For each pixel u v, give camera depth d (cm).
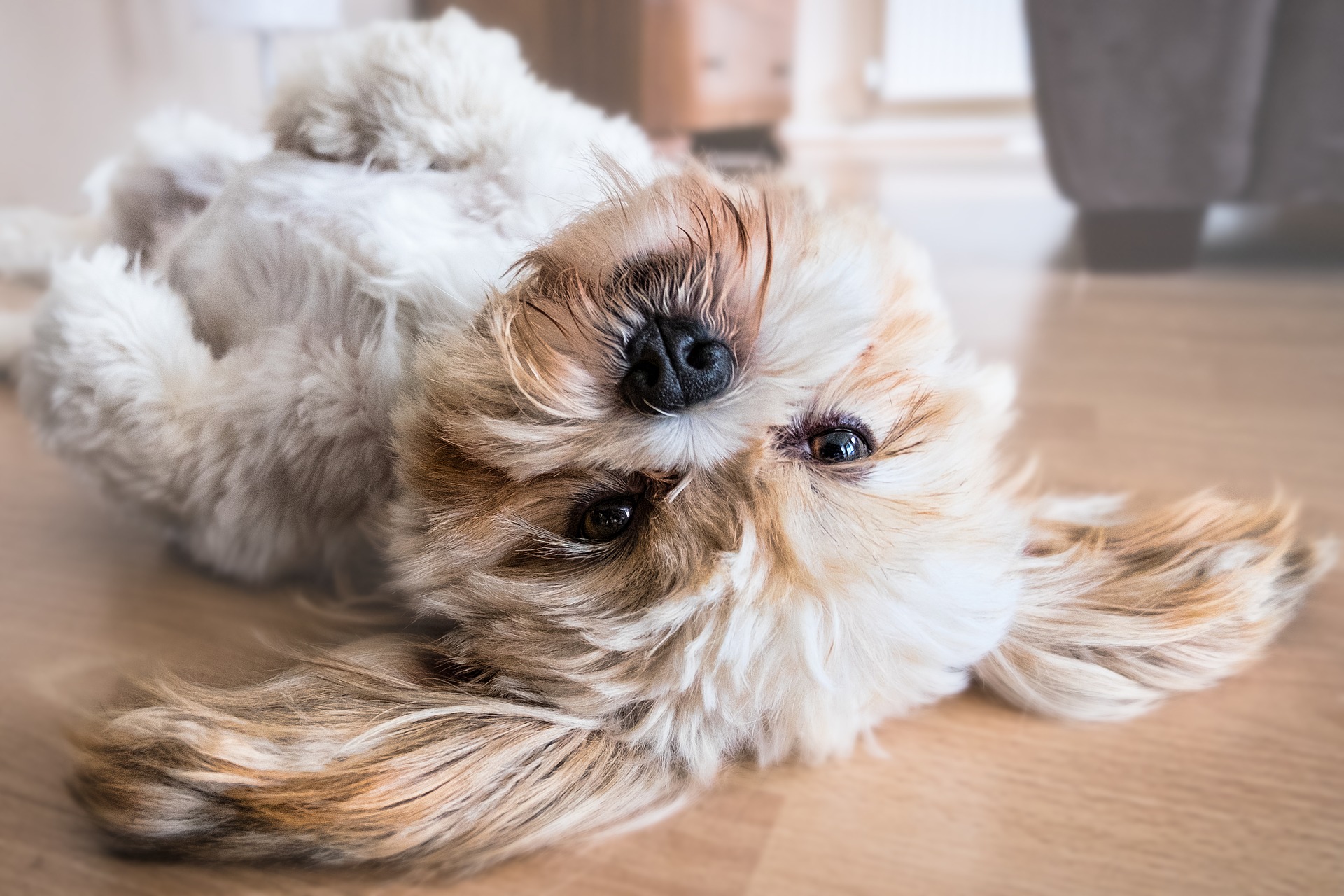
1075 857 31
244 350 40
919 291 39
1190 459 53
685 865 31
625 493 32
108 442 40
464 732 31
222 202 44
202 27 96
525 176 41
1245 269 100
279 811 28
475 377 33
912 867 31
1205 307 85
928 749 35
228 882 30
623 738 32
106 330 39
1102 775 34
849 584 31
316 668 33
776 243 34
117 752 30
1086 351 72
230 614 40
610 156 38
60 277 40
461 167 43
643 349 31
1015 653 36
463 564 33
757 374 31
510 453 32
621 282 32
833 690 31
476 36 46
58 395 40
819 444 33
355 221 39
